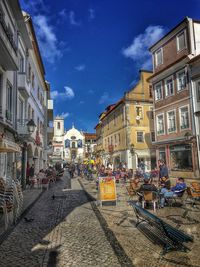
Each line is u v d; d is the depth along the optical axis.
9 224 8.25
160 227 5.97
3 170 13.74
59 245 6.26
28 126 16.48
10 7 14.91
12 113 15.80
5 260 5.36
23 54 18.98
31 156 23.30
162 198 10.78
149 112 36.22
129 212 9.93
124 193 15.73
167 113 26.02
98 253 5.71
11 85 15.87
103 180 11.74
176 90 24.59
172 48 25.31
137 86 36.22
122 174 23.03
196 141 21.75
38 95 28.42
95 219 8.90
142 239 6.60
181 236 5.18
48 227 7.91
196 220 8.45
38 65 27.16
